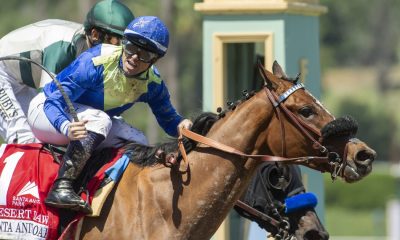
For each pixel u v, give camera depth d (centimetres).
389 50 11431
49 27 1600
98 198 1356
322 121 1347
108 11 1528
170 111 1480
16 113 1532
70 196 1348
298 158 1357
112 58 1380
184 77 7725
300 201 1606
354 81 11219
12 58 1398
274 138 1361
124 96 1406
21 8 8412
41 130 1410
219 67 2045
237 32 2036
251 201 1612
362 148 1327
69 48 1567
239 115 1374
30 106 1420
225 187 1364
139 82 1402
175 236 1352
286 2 2005
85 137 1351
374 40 11431
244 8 2020
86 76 1373
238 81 2097
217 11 2041
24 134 1516
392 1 11162
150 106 1479
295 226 1608
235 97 2098
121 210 1360
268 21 2022
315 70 2155
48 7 8262
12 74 1570
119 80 1388
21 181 1390
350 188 7019
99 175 1377
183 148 1376
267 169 1614
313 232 1599
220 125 1386
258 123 1362
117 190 1379
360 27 11069
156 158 1364
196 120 1409
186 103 7675
